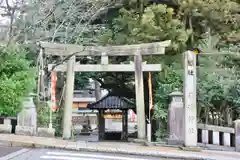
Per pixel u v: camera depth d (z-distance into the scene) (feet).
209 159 30.89
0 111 39.83
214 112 52.06
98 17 61.72
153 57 53.11
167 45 46.14
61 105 51.62
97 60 58.23
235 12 58.65
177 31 52.24
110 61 57.52
